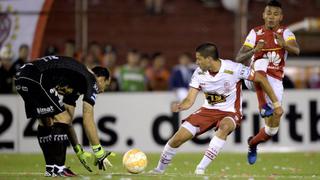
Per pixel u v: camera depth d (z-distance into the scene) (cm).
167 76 5809
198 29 6269
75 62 3034
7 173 3422
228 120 3148
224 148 5272
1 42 5322
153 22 6231
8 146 5191
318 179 3008
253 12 5866
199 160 4631
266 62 3491
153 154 5094
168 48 6225
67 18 5588
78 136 5134
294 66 6091
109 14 5794
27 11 5353
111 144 5244
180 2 6438
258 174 3584
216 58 3138
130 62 5638
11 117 5197
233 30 6225
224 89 3156
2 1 5328
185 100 3183
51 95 2994
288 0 6291
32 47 5359
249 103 5288
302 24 6081
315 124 5381
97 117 5225
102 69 3083
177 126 5284
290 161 4581
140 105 5272
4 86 5284
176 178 2886
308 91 5366
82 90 3059
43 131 3031
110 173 3362
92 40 6075
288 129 5341
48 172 3038
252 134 5284
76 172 3584
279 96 3516
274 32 3475
